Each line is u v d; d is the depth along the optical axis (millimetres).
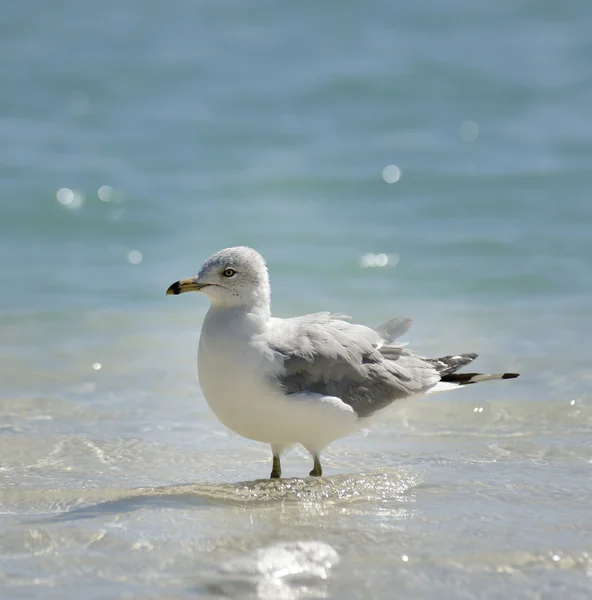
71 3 43812
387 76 32844
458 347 13648
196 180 24266
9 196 22469
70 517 8031
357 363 9430
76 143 27125
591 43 36750
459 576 6844
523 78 33000
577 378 12297
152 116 29750
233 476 9398
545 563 7059
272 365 8922
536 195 22922
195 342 14016
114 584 6711
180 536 7594
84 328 14680
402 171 24719
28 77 33188
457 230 20609
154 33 38812
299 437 9109
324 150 26656
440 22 40250
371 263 18375
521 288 16844
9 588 6633
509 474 9203
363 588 6652
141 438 10422
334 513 8180
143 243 20047
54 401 11578
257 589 6641
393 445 10250
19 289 16844
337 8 42188
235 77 33219
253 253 9102
